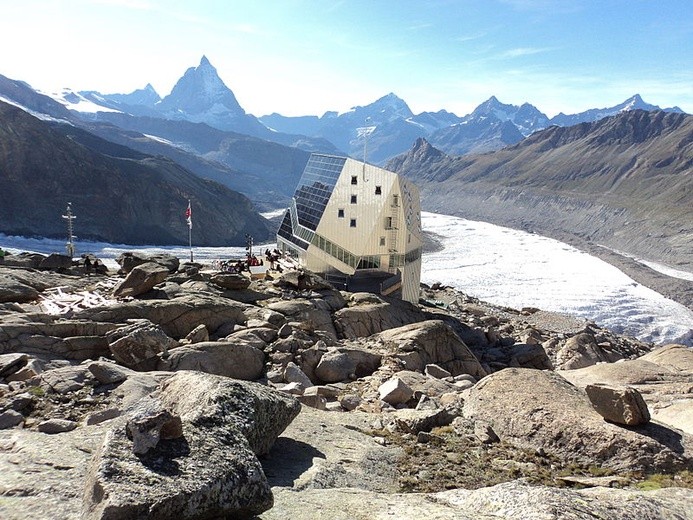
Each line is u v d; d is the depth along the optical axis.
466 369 28.53
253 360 21.19
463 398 16.92
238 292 35.09
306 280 39.62
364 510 7.82
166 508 6.13
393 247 61.38
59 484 7.38
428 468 11.36
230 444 7.72
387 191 59.72
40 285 30.47
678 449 12.29
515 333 52.84
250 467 7.30
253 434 9.11
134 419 7.22
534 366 38.97
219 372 19.69
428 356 27.89
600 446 12.66
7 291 26.31
